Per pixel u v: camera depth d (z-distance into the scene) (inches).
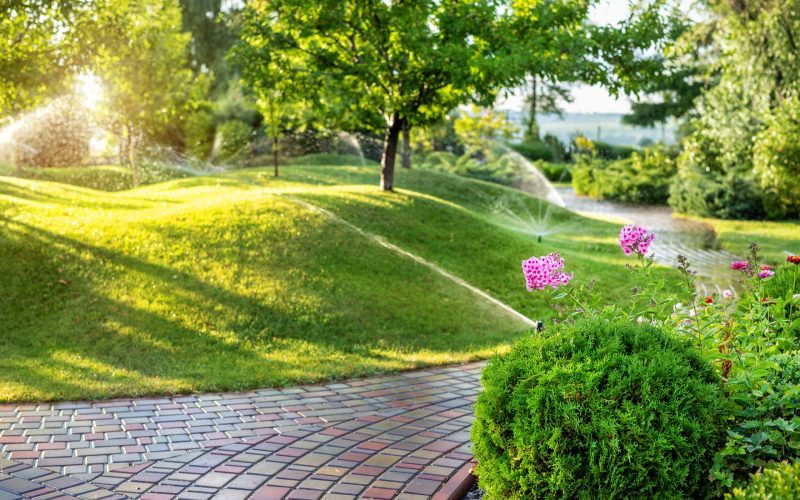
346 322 347.9
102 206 515.5
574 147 1820.9
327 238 440.1
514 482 138.9
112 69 645.3
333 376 281.6
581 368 136.3
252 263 391.9
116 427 216.2
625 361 136.9
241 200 496.4
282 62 556.4
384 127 648.4
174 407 238.5
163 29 748.0
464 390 267.1
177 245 402.3
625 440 129.3
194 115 1230.9
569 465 130.8
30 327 319.6
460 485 170.7
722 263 613.9
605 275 528.1
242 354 305.9
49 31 513.3
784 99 797.2
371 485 173.3
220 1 1466.5
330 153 1211.2
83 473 179.3
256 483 174.4
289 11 542.0
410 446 202.2
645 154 1371.8
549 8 554.6
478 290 442.9
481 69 484.7
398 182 868.6
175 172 965.8
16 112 551.2
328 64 569.9
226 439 206.8
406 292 400.2
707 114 927.0
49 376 266.2
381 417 231.0
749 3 782.5
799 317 196.5
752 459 134.4
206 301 346.9
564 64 518.6
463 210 604.4
